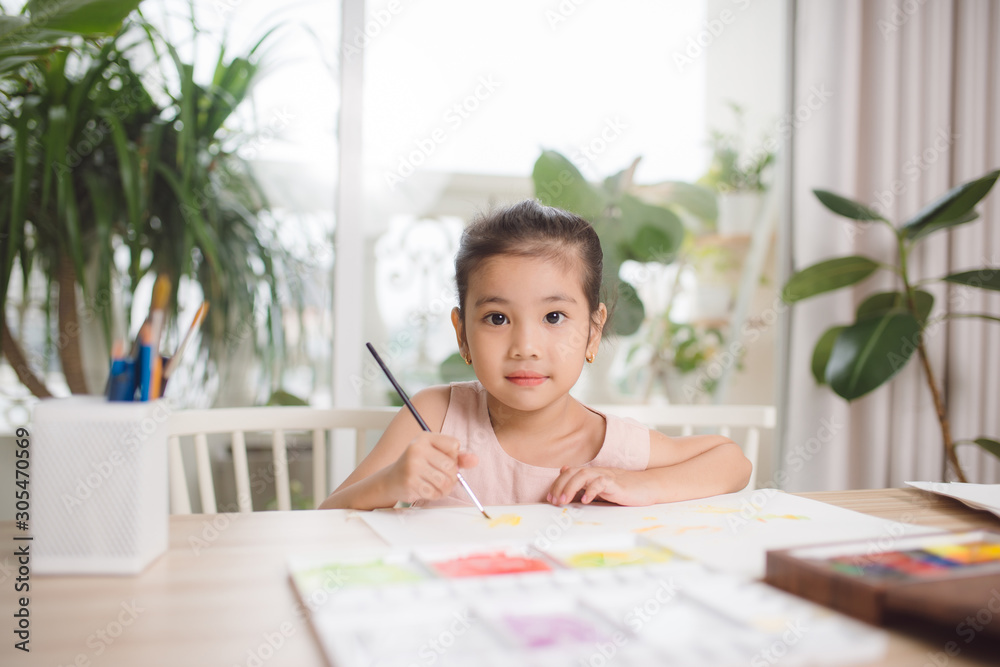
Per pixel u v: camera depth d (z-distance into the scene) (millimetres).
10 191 1430
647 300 1992
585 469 750
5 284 1354
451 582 445
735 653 354
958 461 1764
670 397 2010
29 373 1482
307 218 1763
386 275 1824
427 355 1860
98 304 1591
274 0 1724
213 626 399
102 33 1229
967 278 1637
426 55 1836
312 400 1780
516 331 796
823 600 422
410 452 694
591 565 507
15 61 1269
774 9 2051
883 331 1651
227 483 1722
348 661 339
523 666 335
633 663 341
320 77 1766
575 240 841
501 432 937
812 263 1939
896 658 360
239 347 1662
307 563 502
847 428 1915
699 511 693
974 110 1963
